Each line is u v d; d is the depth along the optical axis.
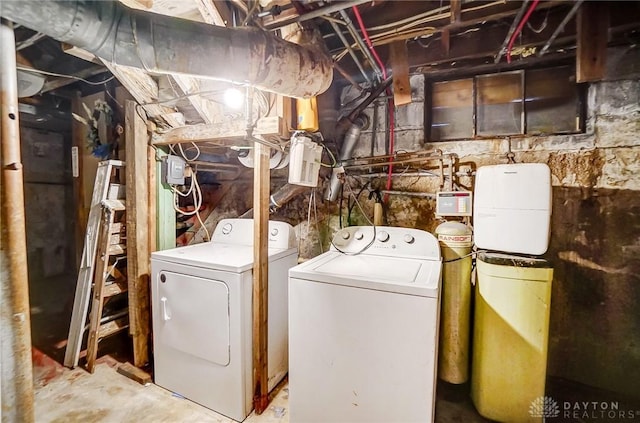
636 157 1.84
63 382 2.06
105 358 2.36
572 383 2.04
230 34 1.16
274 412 1.86
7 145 0.98
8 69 0.97
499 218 1.79
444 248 1.94
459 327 1.91
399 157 2.43
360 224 2.59
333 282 1.51
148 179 2.23
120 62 1.09
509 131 2.19
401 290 1.38
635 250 1.88
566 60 2.03
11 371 1.01
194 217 3.06
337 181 2.45
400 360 1.40
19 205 1.02
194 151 2.64
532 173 1.71
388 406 1.44
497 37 1.91
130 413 1.80
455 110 2.33
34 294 3.38
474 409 1.87
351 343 1.49
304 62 1.37
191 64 1.13
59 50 2.14
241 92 1.73
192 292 1.87
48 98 2.99
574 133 2.00
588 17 1.55
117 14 0.98
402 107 2.43
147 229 2.23
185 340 1.90
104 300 2.30
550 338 2.09
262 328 1.86
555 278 2.06
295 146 1.89
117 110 2.54
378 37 1.74
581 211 1.99
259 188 1.82
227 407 1.80
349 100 2.60
